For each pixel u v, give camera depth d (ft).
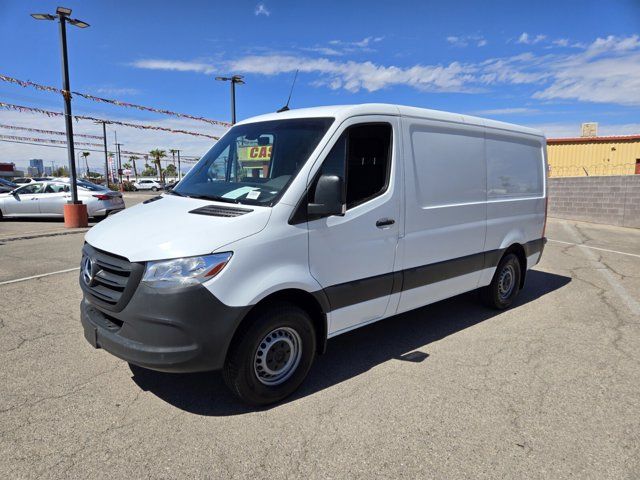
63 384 11.88
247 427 10.16
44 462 8.85
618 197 51.01
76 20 41.16
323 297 11.63
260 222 10.39
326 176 10.71
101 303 10.41
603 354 14.47
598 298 20.98
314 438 9.81
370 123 12.66
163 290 9.46
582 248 35.12
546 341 15.55
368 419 10.57
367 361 13.75
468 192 16.12
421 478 8.61
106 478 8.45
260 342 10.60
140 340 9.73
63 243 33.37
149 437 9.71
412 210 13.82
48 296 19.38
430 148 14.49
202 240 9.76
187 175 14.28
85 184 52.90
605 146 82.33
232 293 9.84
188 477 8.53
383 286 13.20
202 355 9.70
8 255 28.50
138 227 10.78
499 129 17.72
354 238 12.17
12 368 12.71
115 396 11.35
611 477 8.68
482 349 14.79
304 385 12.18
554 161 85.10
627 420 10.65
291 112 13.70
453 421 10.53
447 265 15.40
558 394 11.84
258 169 12.60
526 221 19.54
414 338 15.71
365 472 8.77
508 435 10.01
